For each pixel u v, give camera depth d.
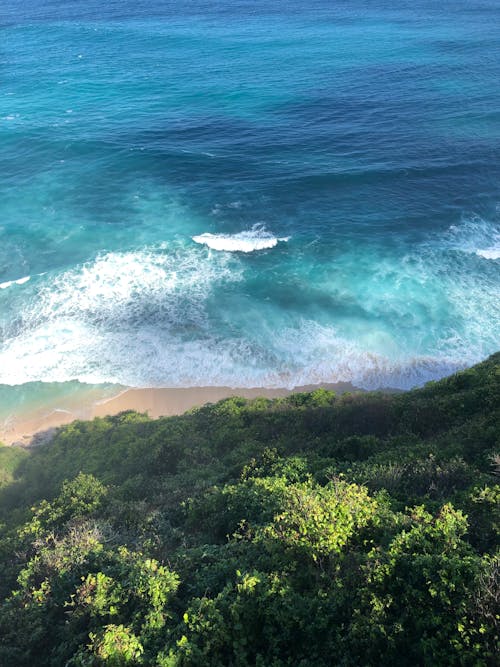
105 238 45.59
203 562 12.07
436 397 23.78
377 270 40.97
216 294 39.50
